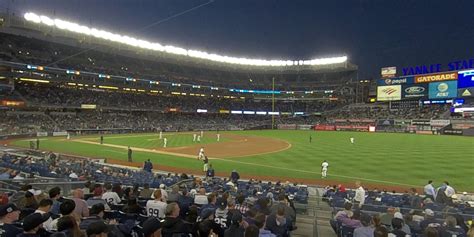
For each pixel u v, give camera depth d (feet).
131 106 271.69
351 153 125.39
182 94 310.65
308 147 147.02
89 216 21.74
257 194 46.55
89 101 252.62
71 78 234.17
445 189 53.42
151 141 170.40
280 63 363.76
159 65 315.78
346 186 73.97
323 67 357.00
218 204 30.66
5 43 214.90
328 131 268.82
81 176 58.95
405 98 278.87
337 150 135.03
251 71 364.17
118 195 33.45
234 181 64.90
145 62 305.73
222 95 333.42
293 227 28.91
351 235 26.30
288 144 161.17
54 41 233.14
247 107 348.18
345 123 293.23
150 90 283.18
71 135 208.33
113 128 239.50
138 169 87.76
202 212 25.23
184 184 52.16
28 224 15.56
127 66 284.61
